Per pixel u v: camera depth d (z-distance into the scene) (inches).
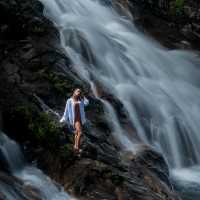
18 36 722.8
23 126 578.6
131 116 740.0
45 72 684.1
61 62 722.2
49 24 788.0
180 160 749.9
